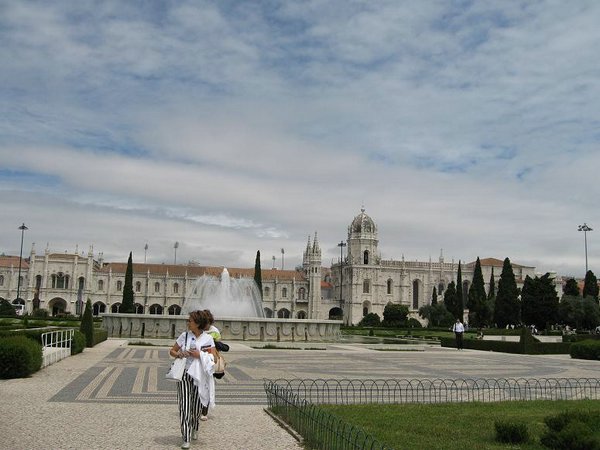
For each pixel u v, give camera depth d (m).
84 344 38.06
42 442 12.92
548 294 108.50
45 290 152.88
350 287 174.00
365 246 175.62
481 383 26.14
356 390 22.84
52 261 154.62
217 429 14.97
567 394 23.44
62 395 19.67
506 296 115.38
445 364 36.56
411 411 17.72
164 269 166.50
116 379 24.19
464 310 159.75
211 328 16.66
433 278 178.88
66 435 13.66
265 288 172.38
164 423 15.40
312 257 173.62
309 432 13.66
